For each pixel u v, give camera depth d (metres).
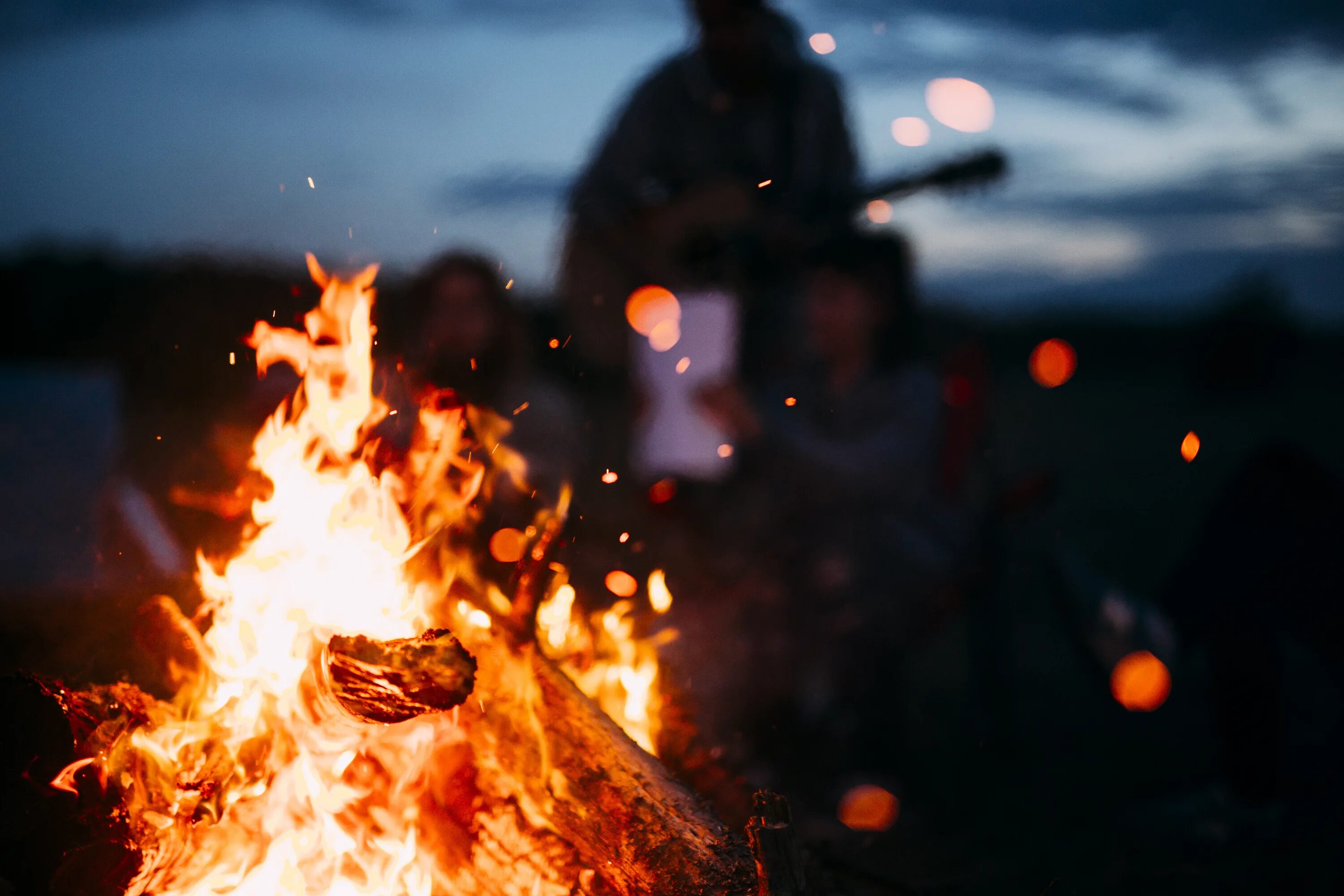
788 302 3.05
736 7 3.04
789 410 2.88
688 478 2.79
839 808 2.23
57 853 1.23
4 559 2.54
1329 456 8.12
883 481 2.76
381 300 2.58
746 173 3.17
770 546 2.68
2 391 3.24
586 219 3.14
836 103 3.21
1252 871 1.90
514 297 2.71
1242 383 13.04
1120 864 1.95
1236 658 2.29
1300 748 2.75
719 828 1.31
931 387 2.88
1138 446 9.40
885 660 2.65
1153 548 5.33
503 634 1.42
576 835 1.33
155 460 2.67
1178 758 2.77
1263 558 2.29
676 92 3.14
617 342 3.16
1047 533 2.79
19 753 1.22
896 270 2.93
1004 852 2.04
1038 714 3.21
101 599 2.06
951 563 2.73
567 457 2.79
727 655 2.48
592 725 1.36
